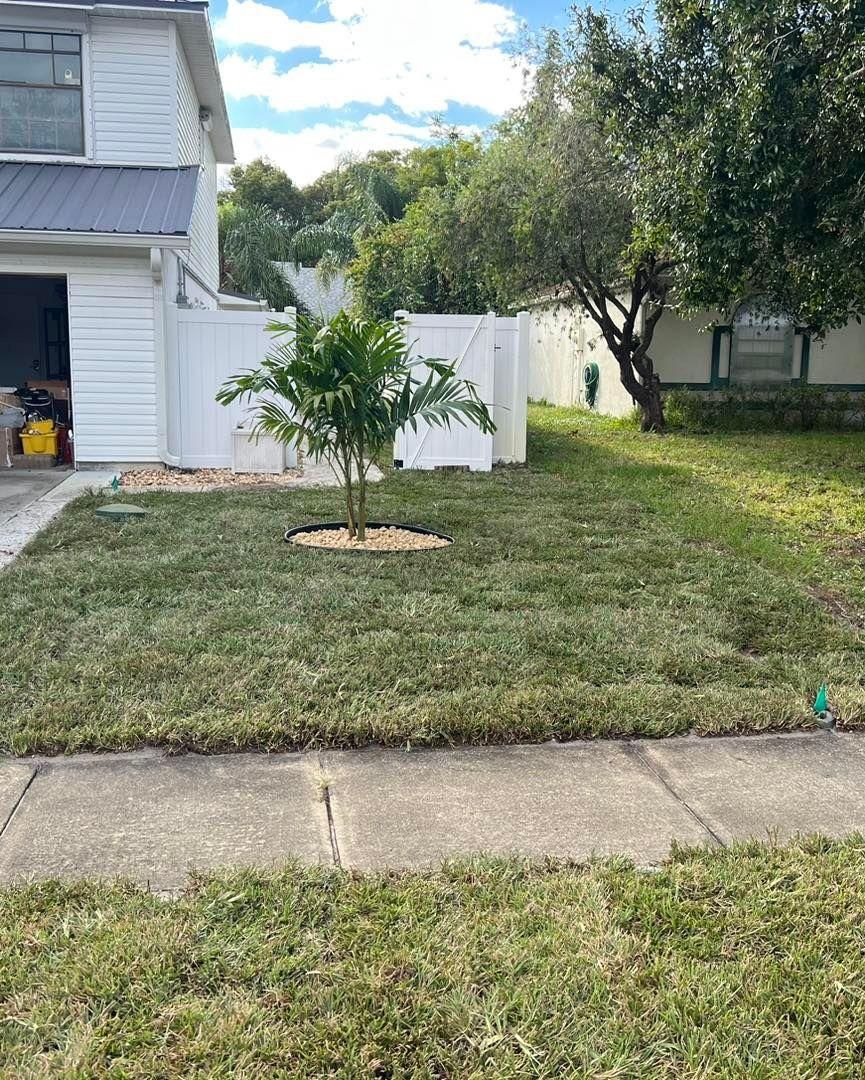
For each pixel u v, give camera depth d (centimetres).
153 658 418
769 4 729
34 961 220
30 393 1246
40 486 950
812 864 274
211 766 331
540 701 384
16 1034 196
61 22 1106
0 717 354
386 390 699
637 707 385
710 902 254
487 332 1078
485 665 425
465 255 1476
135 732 343
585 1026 205
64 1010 204
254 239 2583
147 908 242
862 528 784
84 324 1055
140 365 1069
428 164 2667
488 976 220
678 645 464
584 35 1135
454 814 303
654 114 1012
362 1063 192
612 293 1598
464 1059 195
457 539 702
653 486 981
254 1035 198
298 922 238
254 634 457
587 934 237
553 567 621
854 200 766
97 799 304
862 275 820
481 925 239
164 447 1076
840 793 326
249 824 292
